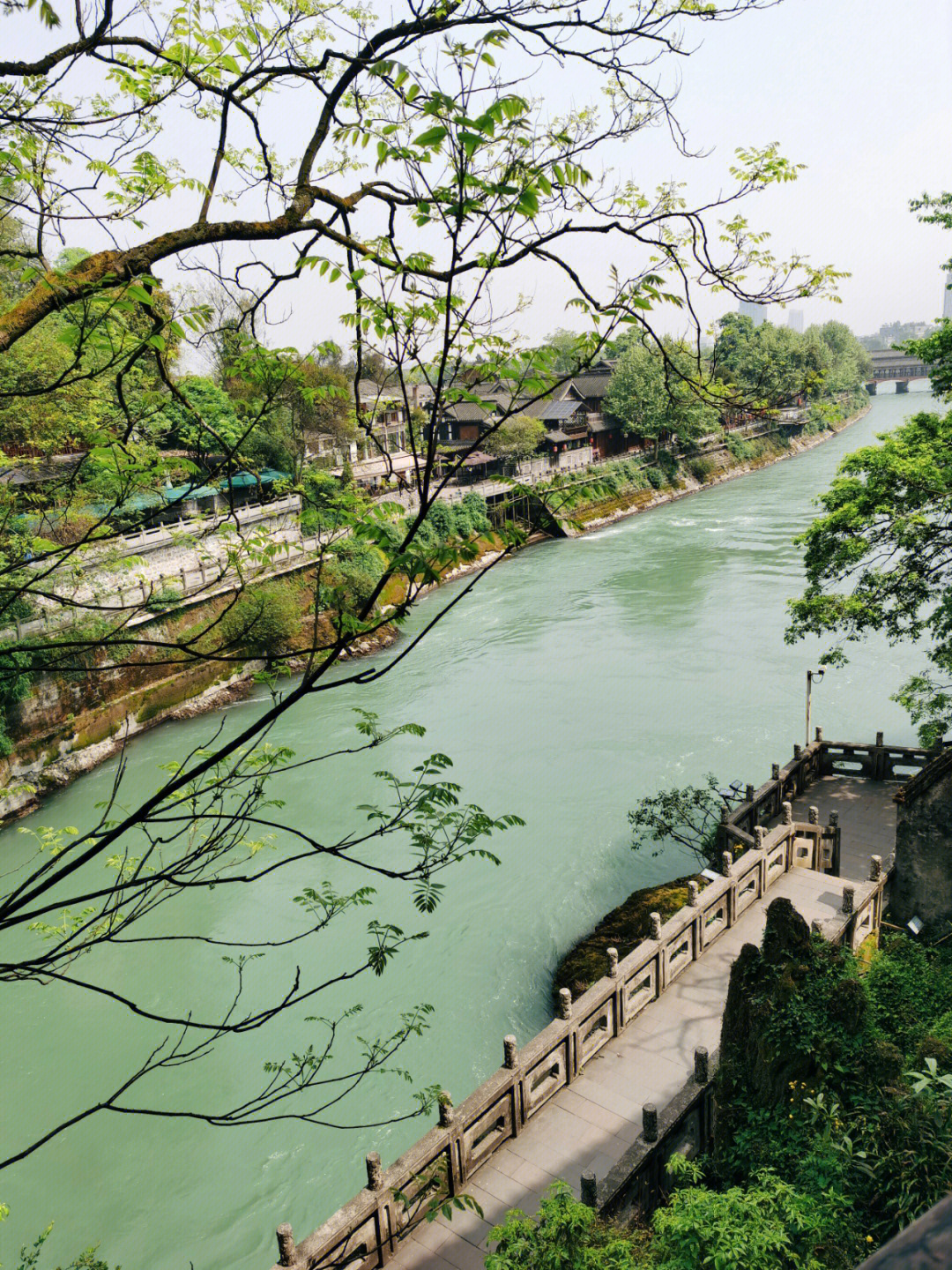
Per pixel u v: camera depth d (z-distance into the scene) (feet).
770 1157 26.53
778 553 174.70
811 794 72.33
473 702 112.27
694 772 89.76
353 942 66.74
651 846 76.79
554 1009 58.39
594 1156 34.58
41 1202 47.29
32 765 95.66
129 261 11.58
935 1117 23.35
